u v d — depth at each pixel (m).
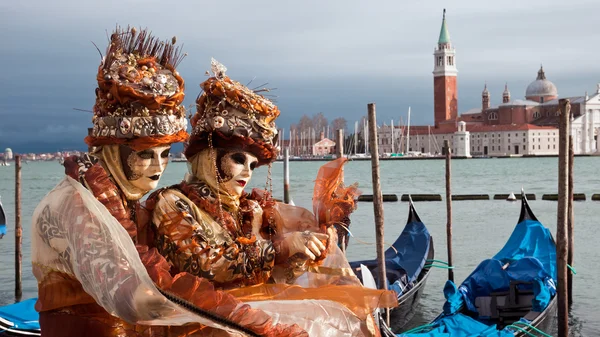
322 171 3.15
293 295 2.82
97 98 2.49
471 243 22.91
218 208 2.82
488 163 113.75
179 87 2.53
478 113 190.88
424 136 153.88
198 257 2.62
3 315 9.10
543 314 9.99
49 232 2.18
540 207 35.91
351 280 3.15
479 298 10.59
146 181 2.50
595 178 64.38
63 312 2.24
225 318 2.26
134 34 2.54
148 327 2.37
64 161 2.34
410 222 15.53
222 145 2.89
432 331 8.86
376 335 2.93
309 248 2.78
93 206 2.16
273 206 3.14
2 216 22.94
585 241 22.67
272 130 2.98
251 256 2.71
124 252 2.10
